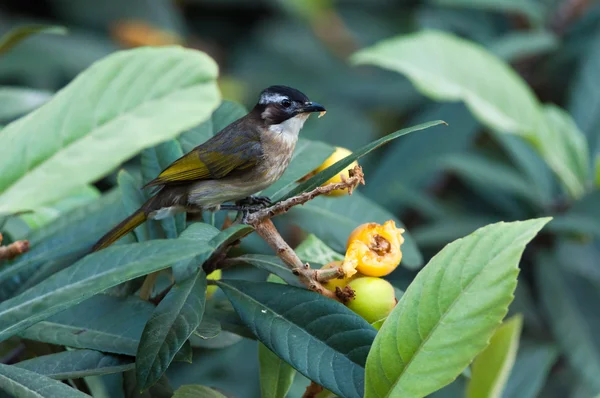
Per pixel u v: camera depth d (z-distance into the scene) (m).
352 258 5.36
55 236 5.43
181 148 5.53
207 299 5.44
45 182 5.27
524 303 6.20
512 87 5.82
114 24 8.22
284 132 5.65
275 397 5.41
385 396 5.27
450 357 5.26
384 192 6.66
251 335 5.40
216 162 5.55
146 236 5.47
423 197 6.57
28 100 5.67
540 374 5.87
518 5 7.11
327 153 5.49
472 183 6.72
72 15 8.16
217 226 5.56
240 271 5.84
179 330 5.31
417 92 8.04
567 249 6.71
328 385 5.30
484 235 5.27
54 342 5.35
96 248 5.45
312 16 8.75
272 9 9.24
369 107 8.29
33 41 7.36
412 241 5.54
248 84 8.74
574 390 6.58
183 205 5.54
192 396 5.34
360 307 5.36
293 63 8.84
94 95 5.29
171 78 5.29
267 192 5.50
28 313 5.26
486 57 5.82
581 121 6.56
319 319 5.33
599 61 6.66
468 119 6.85
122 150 5.28
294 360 5.31
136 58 5.30
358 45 8.84
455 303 5.27
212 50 8.95
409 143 6.85
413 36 5.82
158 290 5.51
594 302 6.13
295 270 5.35
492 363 5.39
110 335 5.36
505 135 6.30
